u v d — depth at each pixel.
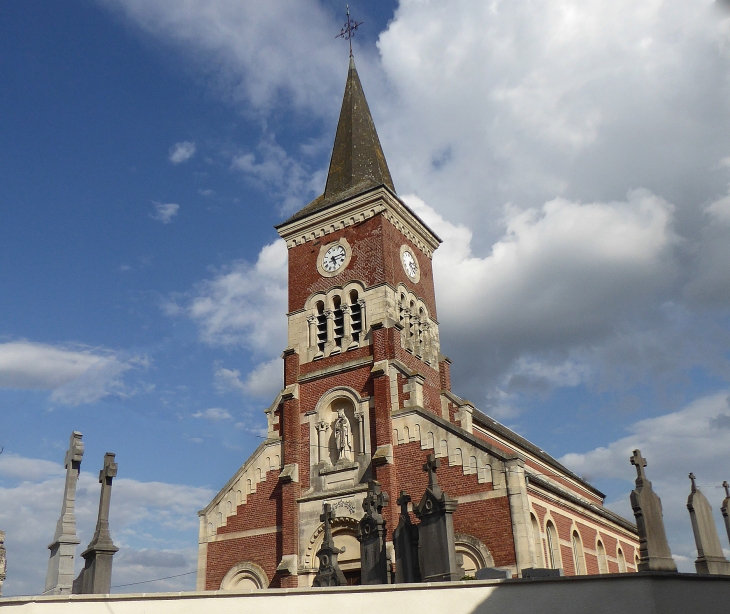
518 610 18.19
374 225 40.50
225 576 37.09
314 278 41.53
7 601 15.39
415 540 26.97
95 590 20.55
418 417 34.72
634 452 21.03
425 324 41.91
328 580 28.70
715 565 23.30
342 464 35.78
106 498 22.06
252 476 38.53
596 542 41.28
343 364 38.06
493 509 31.28
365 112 48.75
